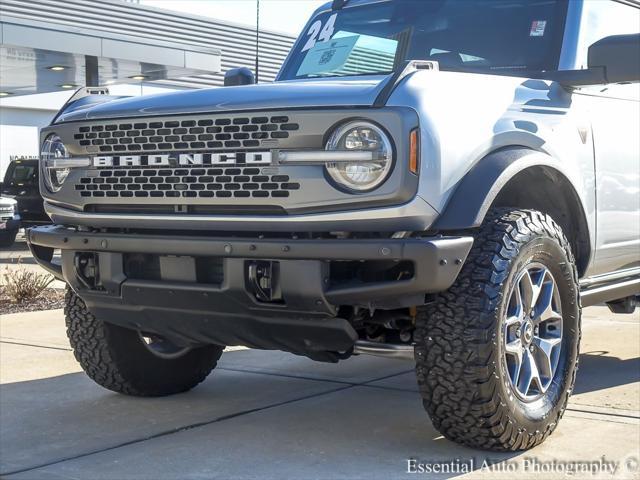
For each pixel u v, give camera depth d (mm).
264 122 3420
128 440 3924
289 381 5086
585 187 4215
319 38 5328
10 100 24562
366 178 3291
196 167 3580
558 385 3861
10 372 5320
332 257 3277
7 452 3770
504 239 3521
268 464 3559
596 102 4445
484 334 3381
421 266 3213
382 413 4340
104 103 4020
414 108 3307
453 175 3396
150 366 4559
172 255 3666
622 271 4785
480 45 4758
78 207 3965
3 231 16266
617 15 4957
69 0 26375
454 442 3703
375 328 4008
